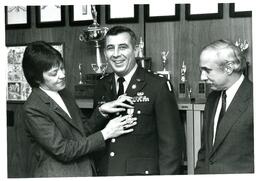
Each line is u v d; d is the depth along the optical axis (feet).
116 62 5.48
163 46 7.32
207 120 5.44
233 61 5.01
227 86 5.13
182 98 6.99
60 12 7.88
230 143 4.98
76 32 7.80
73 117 5.44
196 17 7.06
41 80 5.17
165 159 5.31
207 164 5.32
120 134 5.41
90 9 7.66
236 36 6.84
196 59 7.12
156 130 5.55
